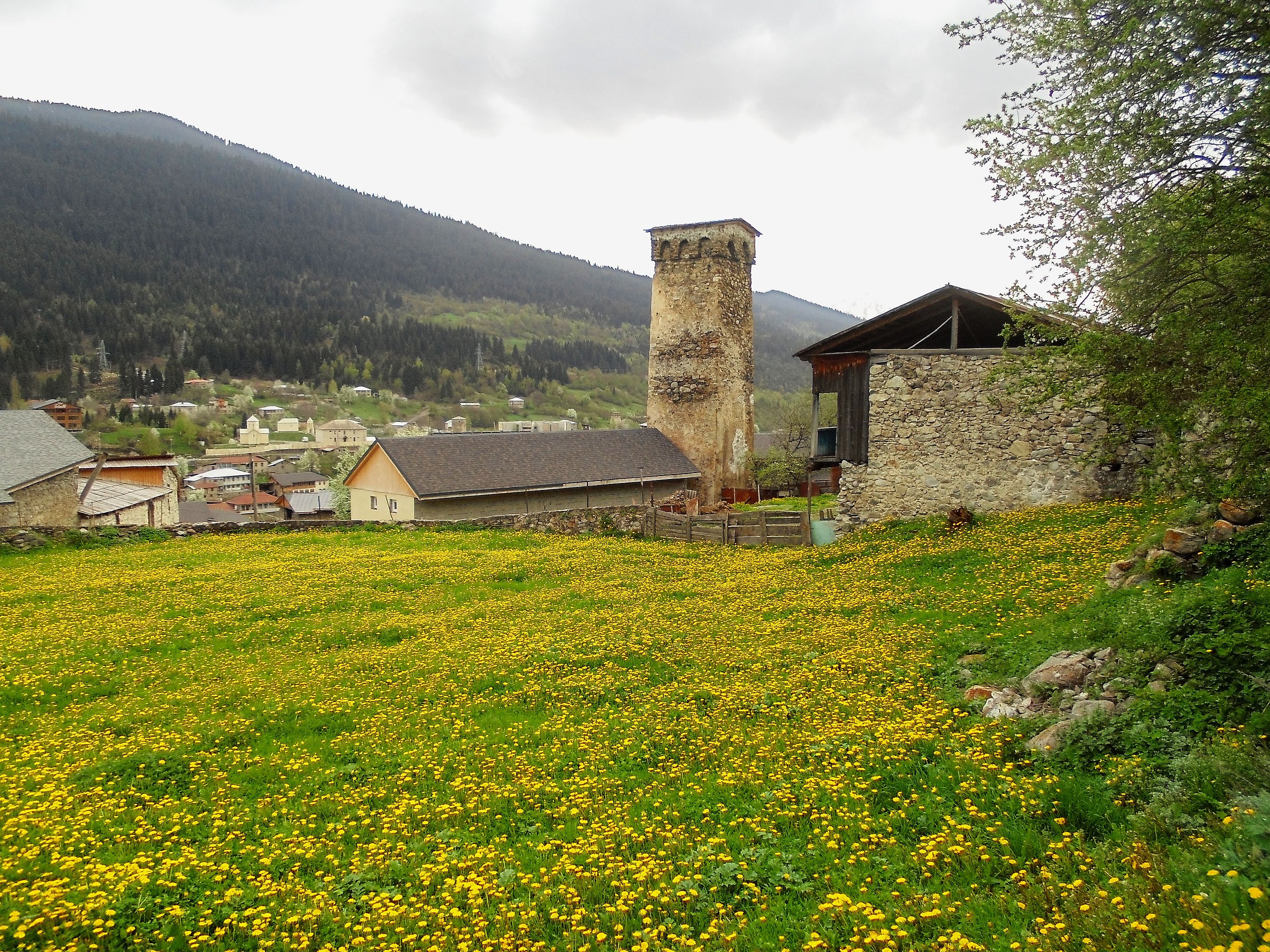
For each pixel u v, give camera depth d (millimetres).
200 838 8516
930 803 7496
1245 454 8461
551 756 10406
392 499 39719
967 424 24422
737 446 51094
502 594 22078
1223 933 4383
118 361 178000
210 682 14414
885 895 5973
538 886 6930
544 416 175000
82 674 14789
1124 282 9203
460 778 9797
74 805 9289
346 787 9852
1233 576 10078
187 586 22875
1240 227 8258
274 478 109312
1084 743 7797
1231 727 7152
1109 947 4633
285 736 11828
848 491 26906
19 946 6035
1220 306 8688
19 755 10938
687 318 49906
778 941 5621
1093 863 5848
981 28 10250
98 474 39656
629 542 32562
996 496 23984
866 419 27125
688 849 7430
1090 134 9016
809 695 11492
